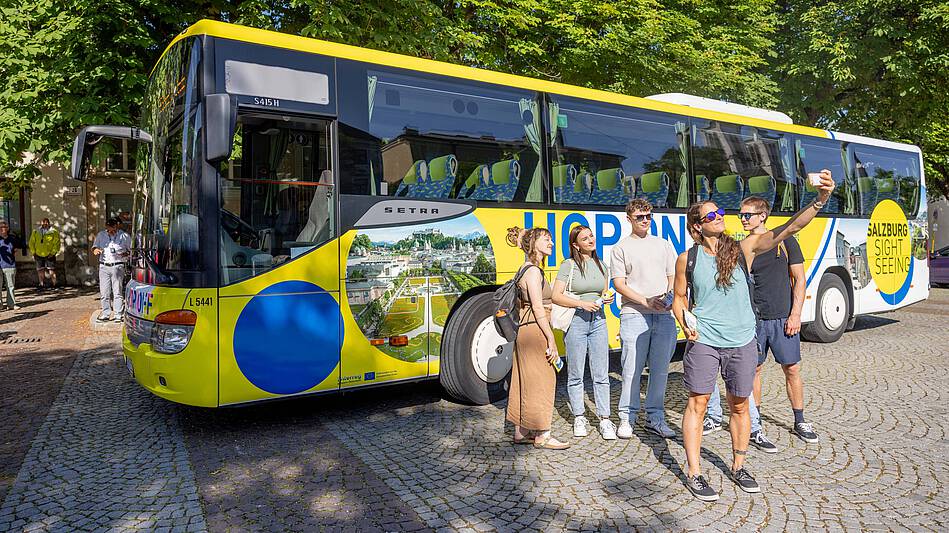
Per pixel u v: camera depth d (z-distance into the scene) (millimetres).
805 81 17859
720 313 4199
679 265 4359
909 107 18219
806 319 9727
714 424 5609
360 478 4602
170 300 5297
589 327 5461
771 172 9367
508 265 6828
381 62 6160
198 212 5258
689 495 4258
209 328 5219
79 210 20375
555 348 5078
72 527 3848
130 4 10148
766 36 18312
